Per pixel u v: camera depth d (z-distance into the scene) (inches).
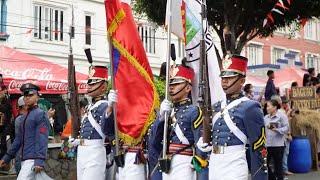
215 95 279.6
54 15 1023.6
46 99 731.4
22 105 409.4
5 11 941.8
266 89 621.0
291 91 639.8
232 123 230.5
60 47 1028.5
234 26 603.8
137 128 295.3
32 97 336.5
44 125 332.8
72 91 326.3
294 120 596.7
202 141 244.2
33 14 986.7
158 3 619.8
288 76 940.6
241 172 228.5
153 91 306.0
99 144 308.5
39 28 999.0
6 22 943.7
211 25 632.4
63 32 1023.6
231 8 598.5
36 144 329.4
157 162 281.4
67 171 499.8
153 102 303.3
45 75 684.1
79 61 1054.4
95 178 306.5
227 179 228.5
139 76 303.1
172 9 311.7
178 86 268.8
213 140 237.1
